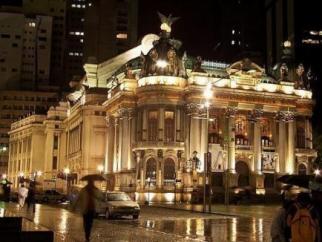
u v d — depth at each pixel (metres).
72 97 136.38
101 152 107.50
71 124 129.62
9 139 181.00
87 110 107.94
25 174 153.75
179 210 58.47
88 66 117.50
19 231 14.98
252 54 145.25
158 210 58.41
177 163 83.81
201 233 29.02
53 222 35.12
